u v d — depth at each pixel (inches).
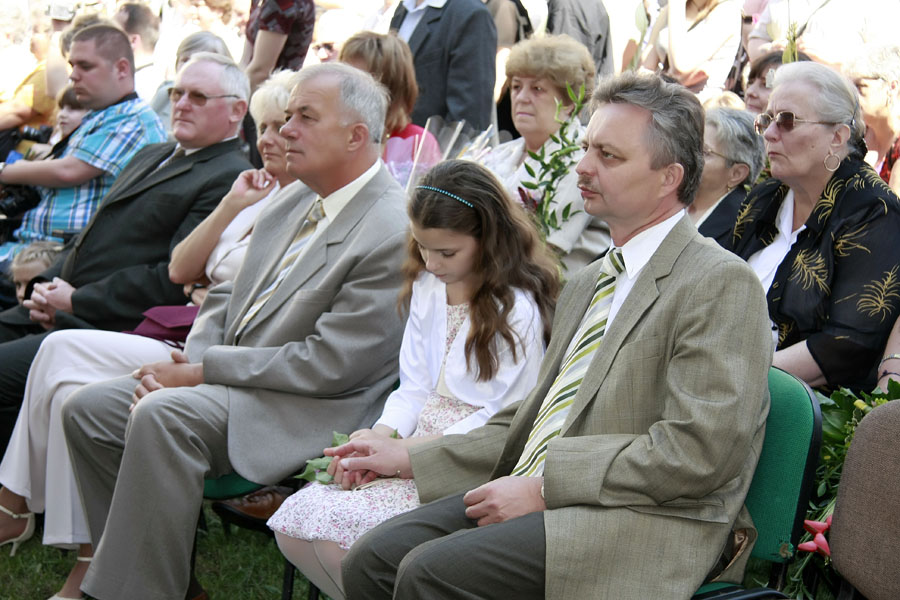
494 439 112.6
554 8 227.1
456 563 92.7
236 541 161.8
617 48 242.7
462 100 203.0
